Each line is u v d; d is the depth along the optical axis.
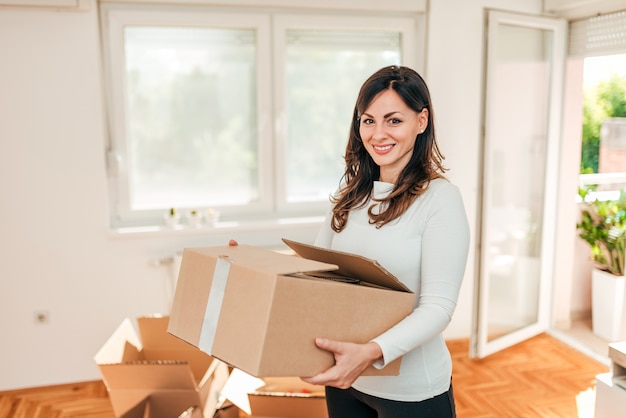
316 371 1.02
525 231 3.46
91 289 2.95
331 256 1.15
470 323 3.50
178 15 2.93
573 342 3.43
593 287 3.57
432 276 1.17
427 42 3.16
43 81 2.73
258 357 0.96
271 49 3.09
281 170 3.22
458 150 3.29
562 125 3.43
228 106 3.12
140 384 2.02
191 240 3.02
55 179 2.82
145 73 2.98
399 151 1.25
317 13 3.10
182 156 3.11
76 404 2.79
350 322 1.06
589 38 3.18
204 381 2.11
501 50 3.15
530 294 3.55
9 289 2.86
